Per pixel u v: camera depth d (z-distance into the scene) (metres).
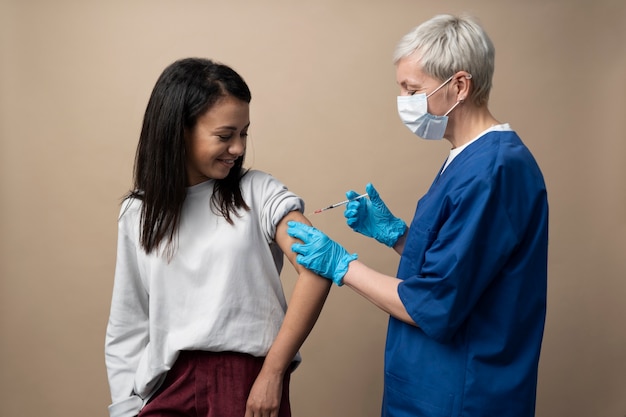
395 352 1.51
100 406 2.51
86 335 2.47
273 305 1.50
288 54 2.39
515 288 1.39
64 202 2.42
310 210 2.45
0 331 2.46
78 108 2.38
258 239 1.49
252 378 1.48
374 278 1.44
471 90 1.45
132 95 2.38
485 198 1.33
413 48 1.45
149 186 1.46
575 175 2.46
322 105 2.41
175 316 1.48
